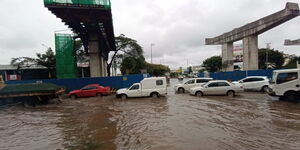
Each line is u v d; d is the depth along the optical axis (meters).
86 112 10.02
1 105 13.13
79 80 21.73
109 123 7.48
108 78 22.61
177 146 4.79
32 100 13.62
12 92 13.21
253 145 4.70
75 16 19.84
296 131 5.64
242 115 7.88
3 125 7.89
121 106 11.41
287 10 19.23
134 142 5.25
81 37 25.11
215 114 8.26
